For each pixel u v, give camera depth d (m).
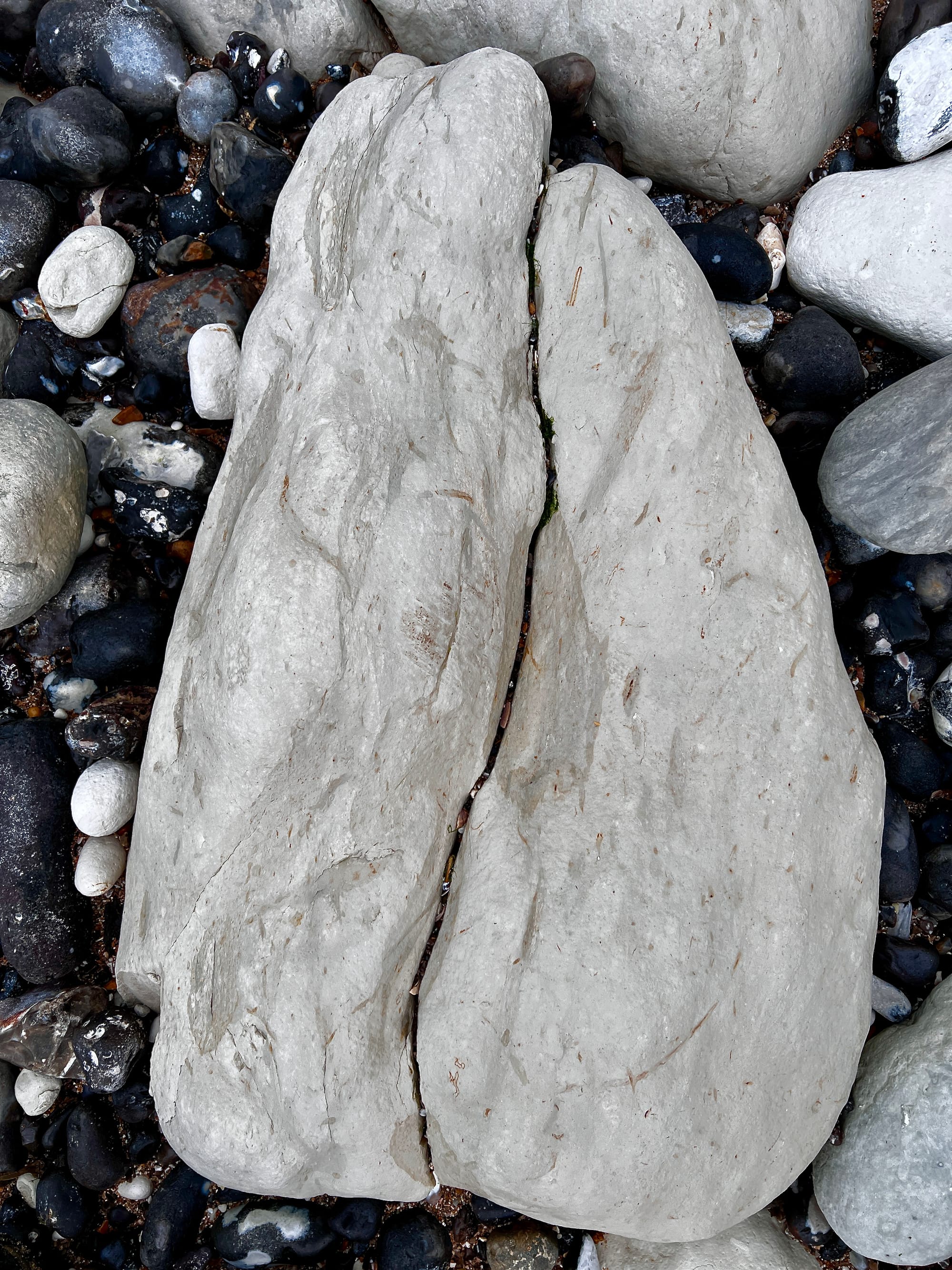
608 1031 0.69
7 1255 0.79
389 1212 0.80
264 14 0.89
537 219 0.79
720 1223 0.71
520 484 0.76
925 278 0.81
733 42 0.81
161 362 0.86
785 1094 0.71
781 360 0.84
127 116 0.90
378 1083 0.70
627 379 0.76
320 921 0.70
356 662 0.70
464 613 0.73
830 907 0.73
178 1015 0.71
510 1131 0.69
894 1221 0.75
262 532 0.70
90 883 0.81
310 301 0.76
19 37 0.93
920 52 0.83
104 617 0.83
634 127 0.86
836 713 0.74
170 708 0.73
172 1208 0.79
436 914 0.73
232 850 0.71
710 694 0.73
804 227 0.85
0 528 0.79
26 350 0.87
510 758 0.75
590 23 0.83
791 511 0.76
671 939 0.70
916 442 0.77
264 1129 0.69
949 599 0.84
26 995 0.82
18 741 0.82
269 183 0.86
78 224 0.91
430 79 0.78
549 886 0.71
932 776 0.83
